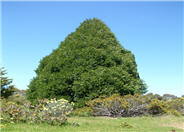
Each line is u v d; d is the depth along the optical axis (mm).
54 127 9555
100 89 14820
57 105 10922
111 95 14789
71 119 12398
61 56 16234
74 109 15086
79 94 15000
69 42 17156
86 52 15758
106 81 14953
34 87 17094
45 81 15922
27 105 11094
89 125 10633
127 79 15586
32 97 16578
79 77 15023
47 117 10148
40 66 17938
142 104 14398
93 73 15023
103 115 14867
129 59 17562
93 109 14445
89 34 17500
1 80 16922
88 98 14750
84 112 14320
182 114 17375
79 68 15219
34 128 8938
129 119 13398
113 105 13961
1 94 17172
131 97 14414
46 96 15219
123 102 13852
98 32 17703
